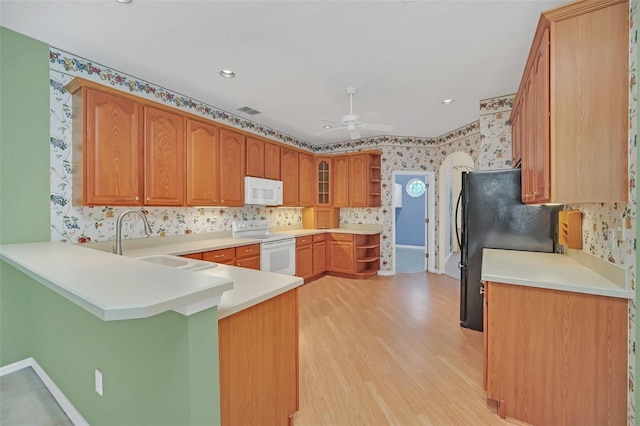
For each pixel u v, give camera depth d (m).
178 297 0.87
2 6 1.76
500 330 1.66
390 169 5.08
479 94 3.17
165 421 1.07
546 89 1.51
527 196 2.12
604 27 1.36
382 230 5.11
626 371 1.37
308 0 1.73
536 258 2.19
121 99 2.44
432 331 2.81
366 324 2.99
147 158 2.63
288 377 1.53
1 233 2.03
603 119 1.37
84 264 1.33
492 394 1.68
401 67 2.56
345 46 2.23
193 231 3.45
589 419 1.45
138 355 1.20
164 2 1.75
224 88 3.02
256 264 3.59
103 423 1.47
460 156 6.85
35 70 2.17
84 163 2.22
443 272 5.18
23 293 2.16
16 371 2.15
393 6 1.78
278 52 2.32
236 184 3.59
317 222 5.34
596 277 1.60
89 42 2.19
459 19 1.90
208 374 1.00
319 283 4.59
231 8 1.80
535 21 1.92
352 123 3.09
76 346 1.66
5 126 2.04
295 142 5.20
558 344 1.52
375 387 1.95
